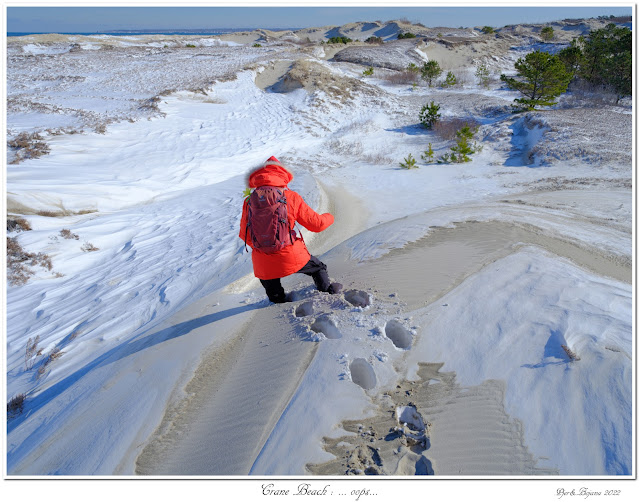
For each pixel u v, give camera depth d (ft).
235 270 20.30
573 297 11.80
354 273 15.79
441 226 20.42
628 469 7.35
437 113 78.28
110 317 19.92
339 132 73.51
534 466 7.79
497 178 43.42
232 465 8.51
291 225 12.35
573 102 76.28
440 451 8.30
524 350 10.20
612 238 18.70
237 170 53.93
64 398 11.91
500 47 144.97
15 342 20.42
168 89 82.69
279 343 12.10
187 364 11.94
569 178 39.19
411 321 11.98
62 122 60.23
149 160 52.11
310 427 9.01
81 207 37.86
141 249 30.89
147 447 9.37
